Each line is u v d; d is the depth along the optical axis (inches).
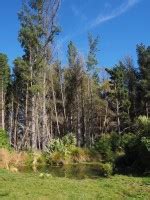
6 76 2456.9
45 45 1902.1
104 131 2426.2
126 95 2468.0
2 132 1363.2
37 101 1930.4
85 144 2170.3
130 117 2559.1
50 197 538.6
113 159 1106.1
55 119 2450.8
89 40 2416.3
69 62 2461.9
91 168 1106.1
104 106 2465.6
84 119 2375.7
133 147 989.8
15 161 1185.4
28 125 1966.0
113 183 682.8
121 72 2513.5
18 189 580.7
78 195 558.3
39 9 1877.5
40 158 1274.6
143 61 2632.9
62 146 1370.6
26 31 1866.4
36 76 1904.5
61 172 991.0
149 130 920.3
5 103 2529.5
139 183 692.7
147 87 2517.2
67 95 2468.0
